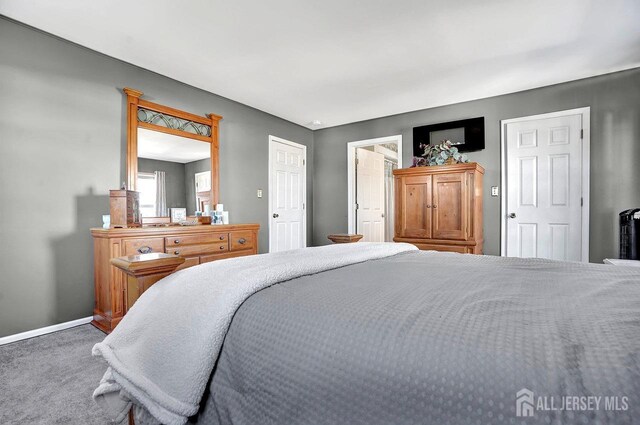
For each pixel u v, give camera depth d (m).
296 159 5.04
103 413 1.43
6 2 2.12
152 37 2.56
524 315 0.70
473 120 3.90
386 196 5.97
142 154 3.06
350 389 0.61
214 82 3.45
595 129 3.25
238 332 0.81
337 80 3.39
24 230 2.37
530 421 0.46
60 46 2.55
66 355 2.02
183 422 0.81
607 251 3.18
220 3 2.15
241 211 4.12
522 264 1.44
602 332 0.59
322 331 0.70
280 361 0.71
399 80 3.38
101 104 2.79
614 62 2.97
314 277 1.11
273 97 3.89
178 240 2.74
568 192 3.38
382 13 2.26
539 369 0.49
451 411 0.52
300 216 5.09
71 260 2.59
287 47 2.72
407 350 0.60
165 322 0.93
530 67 3.06
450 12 2.24
